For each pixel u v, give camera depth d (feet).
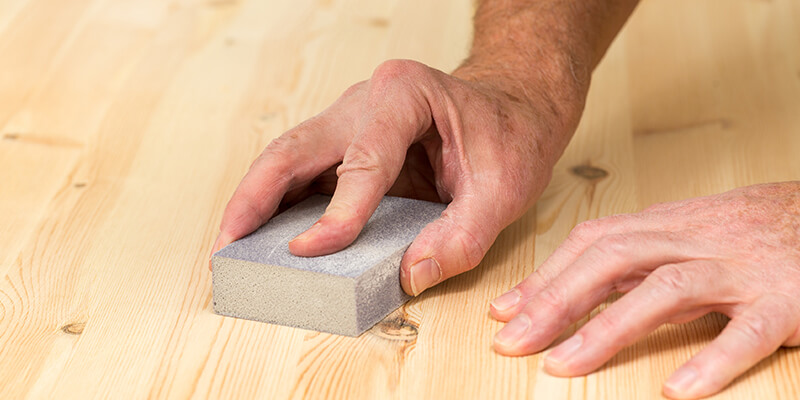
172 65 3.27
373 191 2.16
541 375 2.06
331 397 2.03
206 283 2.32
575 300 2.06
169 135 2.90
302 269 2.13
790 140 2.79
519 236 2.44
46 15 3.63
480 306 2.23
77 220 2.54
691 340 2.12
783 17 3.45
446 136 2.27
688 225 2.12
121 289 2.31
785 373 2.04
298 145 2.26
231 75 3.20
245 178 2.23
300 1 3.76
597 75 3.17
